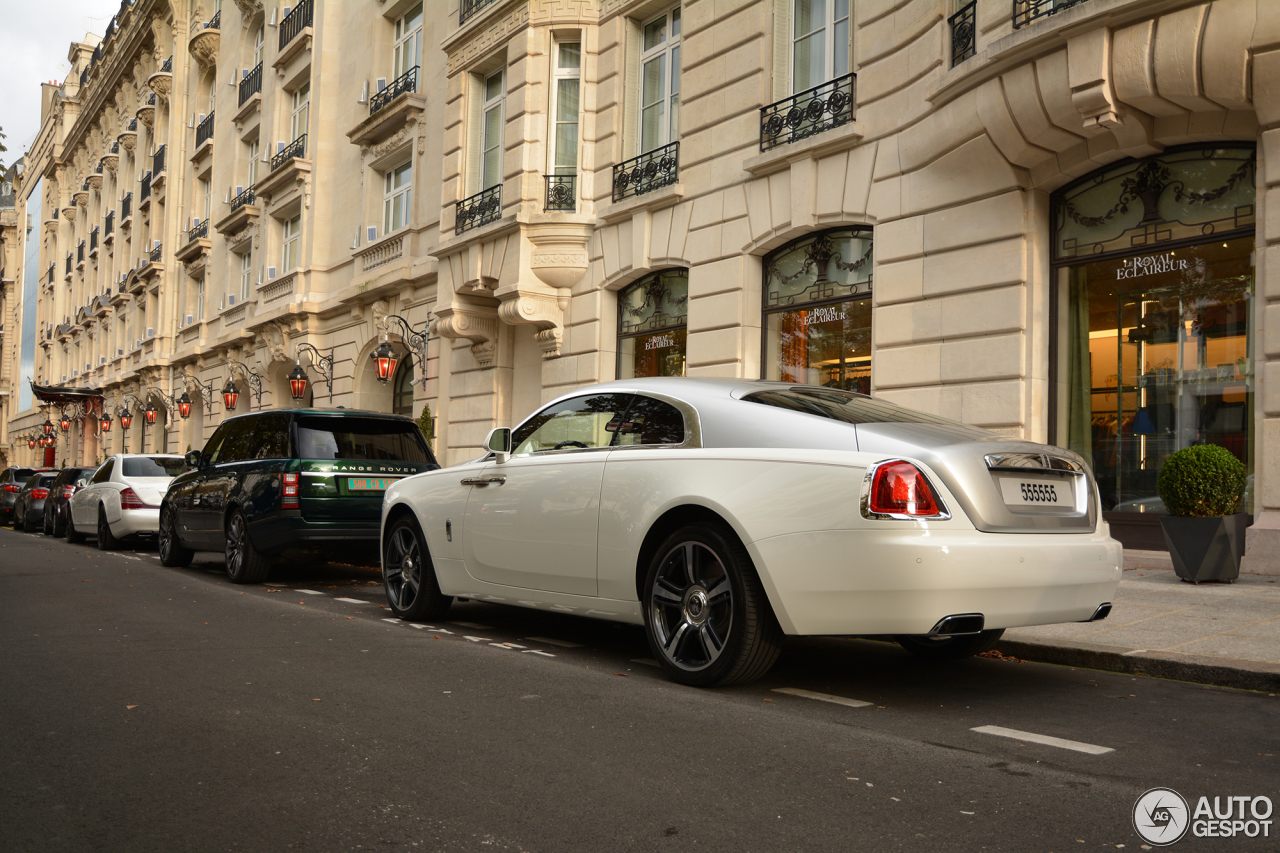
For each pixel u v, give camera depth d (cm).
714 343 1273
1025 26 897
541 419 598
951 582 394
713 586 466
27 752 353
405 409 2050
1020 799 306
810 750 359
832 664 538
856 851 264
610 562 511
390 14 2097
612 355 1467
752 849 265
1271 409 772
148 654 546
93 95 4722
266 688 457
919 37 1037
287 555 944
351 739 370
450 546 638
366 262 2105
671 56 1420
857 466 412
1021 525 423
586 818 287
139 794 308
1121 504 916
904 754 354
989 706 434
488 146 1703
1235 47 748
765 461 445
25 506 2097
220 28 3186
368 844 267
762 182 1223
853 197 1112
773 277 1246
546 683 473
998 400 952
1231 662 479
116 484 1404
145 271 3581
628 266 1417
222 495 988
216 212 3062
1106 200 932
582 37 1516
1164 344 887
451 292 1661
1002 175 956
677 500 473
